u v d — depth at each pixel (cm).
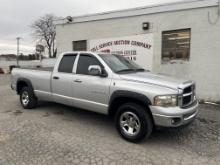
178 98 441
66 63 620
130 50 1032
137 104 465
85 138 494
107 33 1086
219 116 675
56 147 445
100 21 1101
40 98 700
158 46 966
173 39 940
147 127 453
